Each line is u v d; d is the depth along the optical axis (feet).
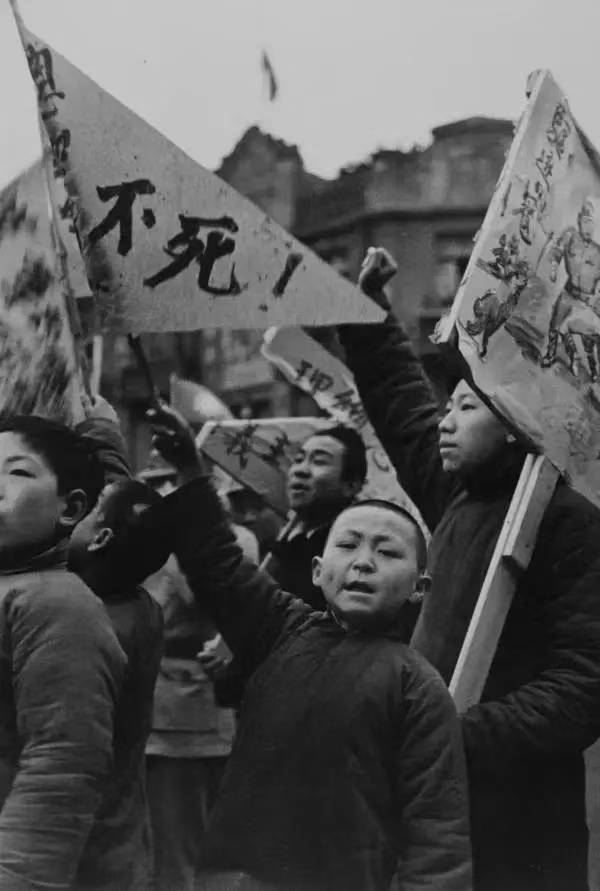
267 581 13.21
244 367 47.88
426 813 11.77
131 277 13.55
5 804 10.99
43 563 11.88
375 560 12.44
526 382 14.11
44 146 13.44
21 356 14.02
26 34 13.24
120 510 13.34
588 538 13.88
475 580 14.15
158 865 18.62
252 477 22.36
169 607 19.15
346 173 43.21
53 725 10.99
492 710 13.17
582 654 13.57
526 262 14.39
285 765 12.07
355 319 13.91
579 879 13.83
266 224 13.82
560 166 14.96
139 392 47.44
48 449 11.96
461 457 14.49
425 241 41.98
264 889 11.91
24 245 14.03
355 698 12.05
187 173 13.67
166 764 18.90
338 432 19.70
